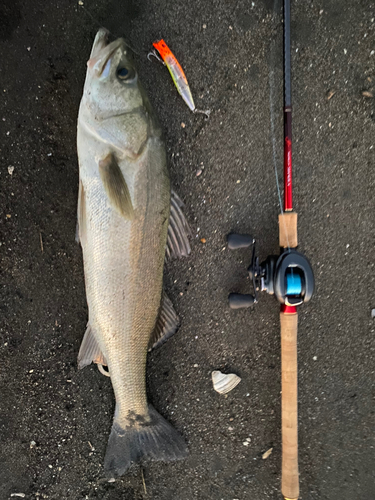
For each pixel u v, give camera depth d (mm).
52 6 589
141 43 600
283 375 605
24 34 592
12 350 641
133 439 599
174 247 576
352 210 635
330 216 635
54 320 640
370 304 648
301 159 626
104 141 507
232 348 651
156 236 535
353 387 656
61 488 658
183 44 604
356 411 658
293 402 603
